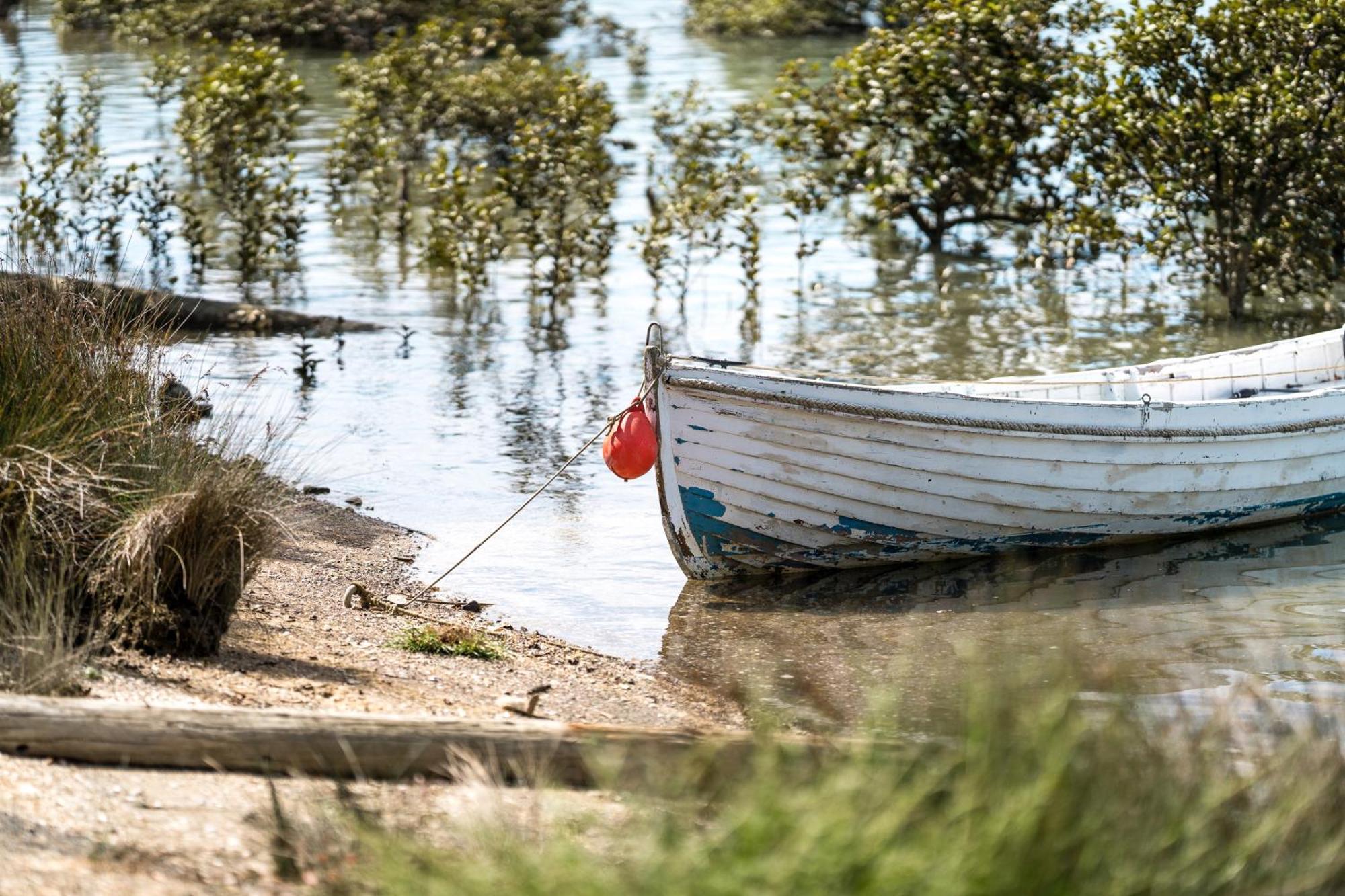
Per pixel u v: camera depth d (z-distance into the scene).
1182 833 4.84
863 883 4.38
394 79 31.83
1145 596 11.46
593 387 17.66
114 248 23.45
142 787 6.05
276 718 6.43
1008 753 4.98
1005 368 18.28
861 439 11.80
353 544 12.33
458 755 6.44
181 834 5.60
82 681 7.21
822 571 12.47
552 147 25.12
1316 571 12.08
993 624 10.77
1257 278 21.58
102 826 5.60
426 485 14.16
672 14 60.56
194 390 16.56
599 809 6.11
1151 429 12.41
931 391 12.84
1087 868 4.57
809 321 20.88
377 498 13.70
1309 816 5.12
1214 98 20.14
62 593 7.40
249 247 23.12
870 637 10.52
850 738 6.05
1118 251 23.69
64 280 9.55
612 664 9.92
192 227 23.12
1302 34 20.08
